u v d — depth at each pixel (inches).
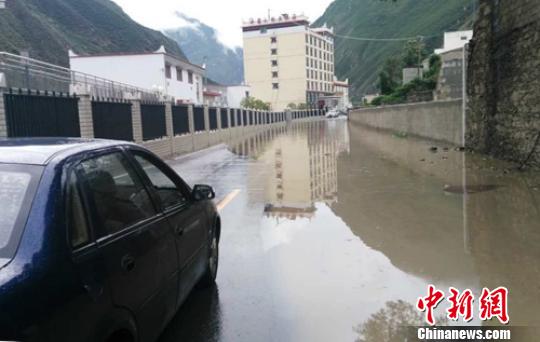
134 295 118.6
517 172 439.8
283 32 4584.2
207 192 191.5
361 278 205.9
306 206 359.3
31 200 99.6
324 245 256.4
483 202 337.7
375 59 5403.5
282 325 164.6
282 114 2901.1
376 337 155.0
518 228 271.4
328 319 168.2
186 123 954.1
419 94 1069.1
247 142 1167.6
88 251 104.6
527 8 445.1
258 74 4734.3
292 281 204.7
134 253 122.3
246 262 231.1
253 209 354.0
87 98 521.0
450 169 491.5
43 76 542.0
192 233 173.9
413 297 184.9
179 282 155.7
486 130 559.8
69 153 116.8
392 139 959.6
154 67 1839.3
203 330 161.8
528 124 448.5
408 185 423.2
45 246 93.4
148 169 158.9
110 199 124.0
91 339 96.7
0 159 109.5
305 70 4608.8
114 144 143.2
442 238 259.6
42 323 84.5
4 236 94.2
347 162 627.2
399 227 286.0
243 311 176.2
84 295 96.7
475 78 596.7
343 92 5684.1
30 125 419.5
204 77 2610.7
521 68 460.4
